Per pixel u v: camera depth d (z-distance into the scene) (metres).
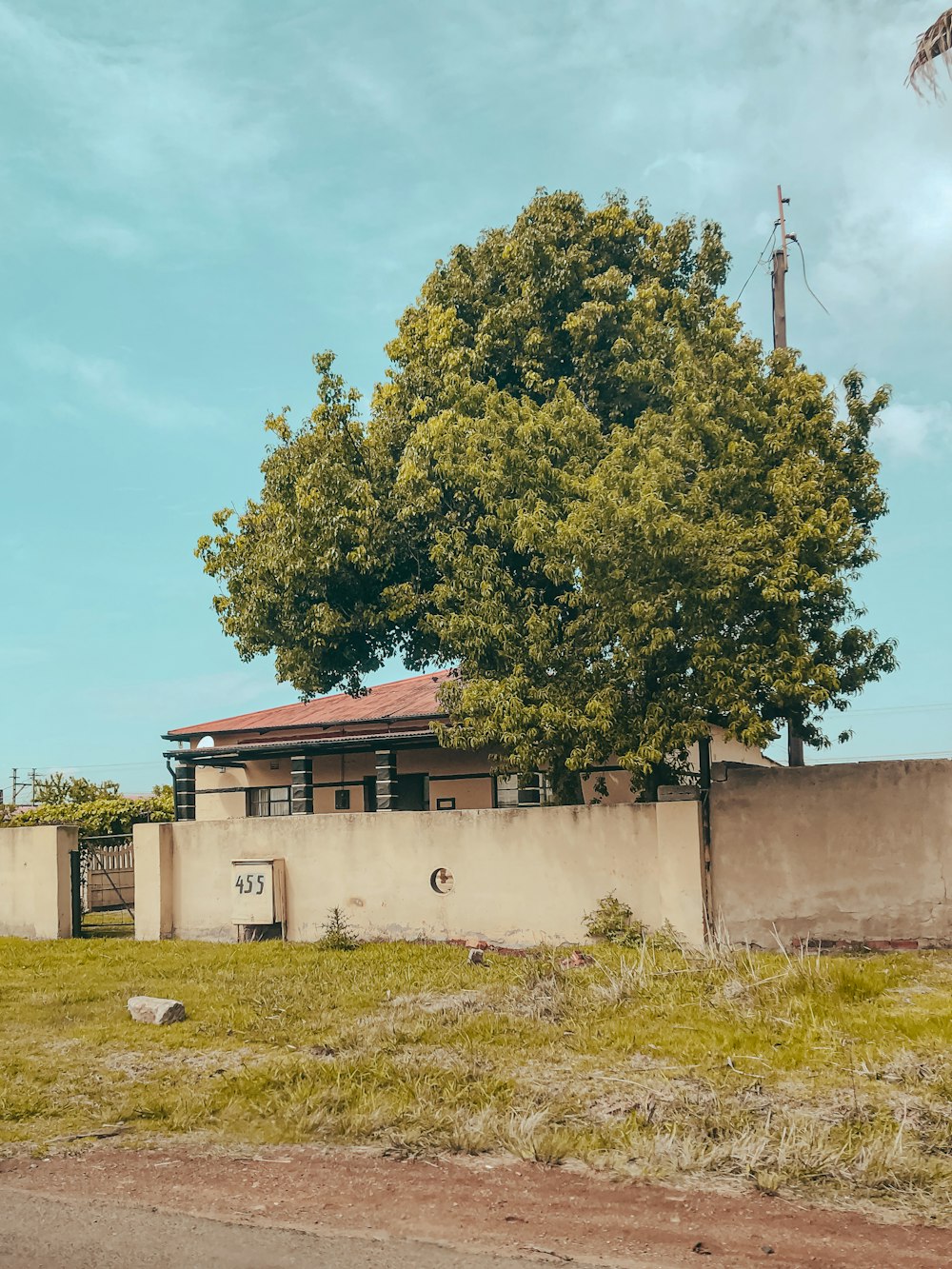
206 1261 4.63
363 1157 6.07
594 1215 5.15
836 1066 7.39
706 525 12.48
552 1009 9.38
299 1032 9.01
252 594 15.81
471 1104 6.77
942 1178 5.47
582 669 13.47
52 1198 5.50
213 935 16.19
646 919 13.01
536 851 13.83
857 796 12.25
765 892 12.44
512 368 15.84
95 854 19.52
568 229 15.99
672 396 14.02
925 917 11.92
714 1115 6.38
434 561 14.80
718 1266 4.57
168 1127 6.63
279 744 21.31
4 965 13.94
